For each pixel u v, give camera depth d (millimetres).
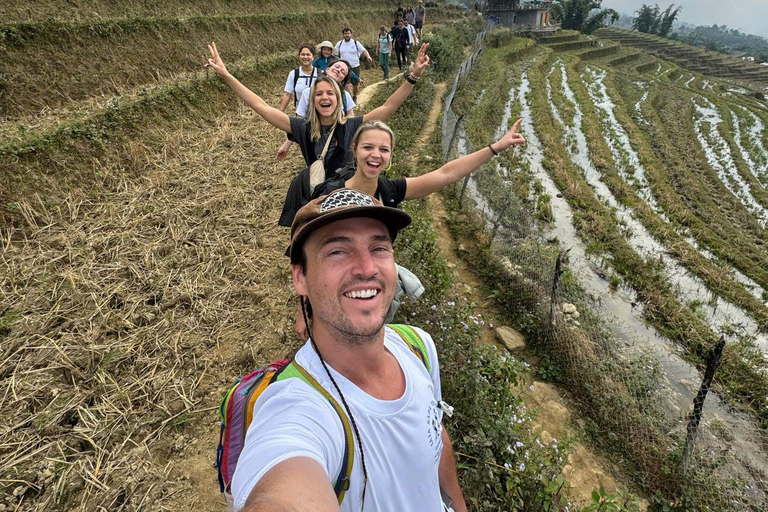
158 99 8102
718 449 5012
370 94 12320
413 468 1162
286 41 15344
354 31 20516
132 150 6816
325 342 1153
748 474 4844
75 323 3906
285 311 4457
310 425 1027
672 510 4129
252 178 6887
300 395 1095
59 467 2881
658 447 4582
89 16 9344
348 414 1075
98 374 3498
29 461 2879
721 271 9031
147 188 6219
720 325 7680
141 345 3854
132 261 4789
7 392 3254
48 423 3090
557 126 18656
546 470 3496
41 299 4141
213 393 3568
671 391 5914
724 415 5695
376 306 1124
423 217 6789
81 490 2811
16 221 5074
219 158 7398
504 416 3639
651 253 9742
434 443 1239
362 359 1149
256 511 793
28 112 6867
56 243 4922
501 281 6738
